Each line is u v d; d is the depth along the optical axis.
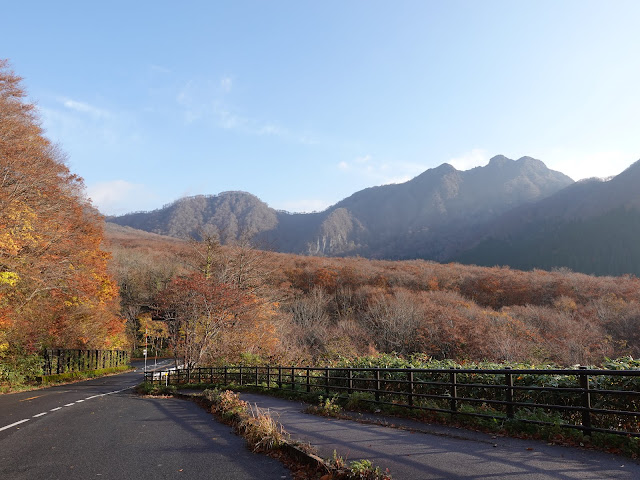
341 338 40.12
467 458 6.19
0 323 25.73
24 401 18.00
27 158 24.14
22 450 8.19
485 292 79.19
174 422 11.27
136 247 96.75
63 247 28.17
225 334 27.67
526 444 6.88
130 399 18.44
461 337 44.75
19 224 23.92
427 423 9.21
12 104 25.02
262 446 7.68
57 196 27.16
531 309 59.91
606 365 8.25
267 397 15.95
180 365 37.56
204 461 7.05
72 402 17.27
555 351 40.38
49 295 31.92
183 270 48.19
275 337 30.89
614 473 5.25
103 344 48.25
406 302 57.22
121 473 6.50
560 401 8.63
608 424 7.76
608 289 68.94
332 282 77.31
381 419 9.92
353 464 5.58
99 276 37.44
